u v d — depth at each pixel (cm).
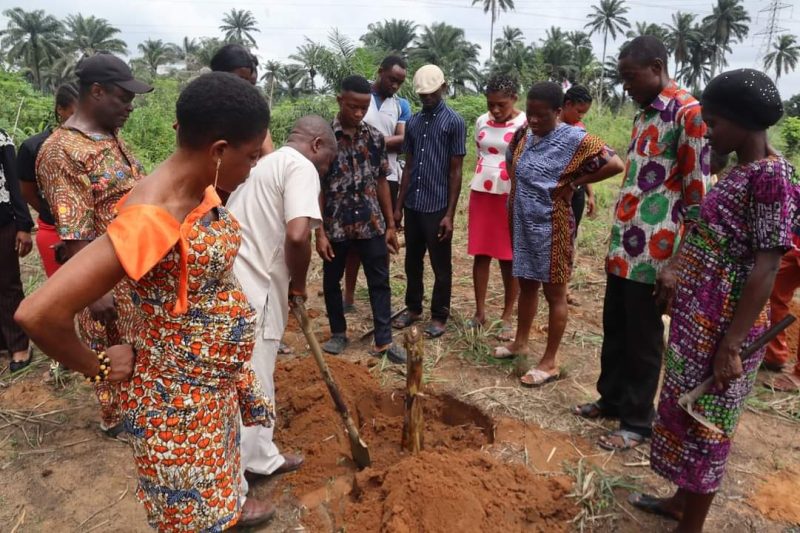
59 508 271
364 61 1326
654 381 309
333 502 271
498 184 434
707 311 223
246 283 253
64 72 4869
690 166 272
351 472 295
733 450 313
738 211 212
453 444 335
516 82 428
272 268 259
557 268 353
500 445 312
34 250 596
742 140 209
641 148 292
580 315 499
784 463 302
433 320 458
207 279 157
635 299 297
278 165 257
